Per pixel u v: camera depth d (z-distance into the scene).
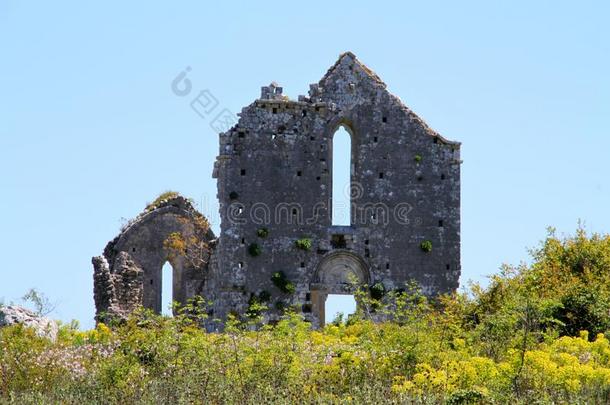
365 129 125.69
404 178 125.50
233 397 59.09
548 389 61.47
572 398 59.81
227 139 123.56
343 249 123.75
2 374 65.31
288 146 124.25
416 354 65.69
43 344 71.19
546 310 80.06
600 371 61.94
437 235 125.31
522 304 73.81
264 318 121.50
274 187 123.69
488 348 71.31
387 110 126.00
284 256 123.06
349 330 91.06
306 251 123.38
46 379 65.31
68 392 61.72
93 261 125.69
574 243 101.25
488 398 58.06
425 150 126.00
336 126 125.94
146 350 64.81
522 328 74.25
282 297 122.44
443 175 125.94
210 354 64.94
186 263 134.00
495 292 89.06
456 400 57.75
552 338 72.38
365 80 126.31
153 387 60.97
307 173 124.25
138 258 134.00
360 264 124.06
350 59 126.62
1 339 69.81
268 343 67.06
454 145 126.12
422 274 124.56
